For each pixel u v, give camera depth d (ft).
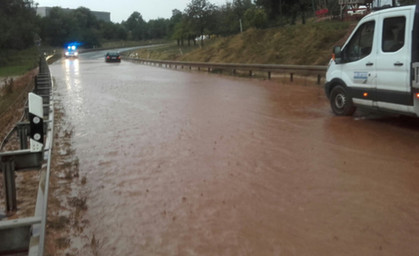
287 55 85.51
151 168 21.95
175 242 13.88
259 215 15.62
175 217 15.76
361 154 23.04
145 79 79.00
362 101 30.73
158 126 32.65
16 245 10.98
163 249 13.47
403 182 18.54
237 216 15.61
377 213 15.44
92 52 326.65
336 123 31.32
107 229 15.06
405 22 26.03
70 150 26.25
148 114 38.37
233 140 27.20
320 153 23.52
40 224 10.92
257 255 12.83
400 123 30.40
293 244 13.38
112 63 165.99
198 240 13.93
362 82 30.40
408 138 26.14
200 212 16.12
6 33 251.60
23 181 22.03
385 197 16.92
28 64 195.62
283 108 39.29
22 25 279.69
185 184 19.29
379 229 14.17
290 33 95.30
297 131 29.27
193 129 31.07
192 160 23.07
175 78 80.28
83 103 47.62
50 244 13.88
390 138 26.32
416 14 25.13
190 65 103.60
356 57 31.32
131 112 39.91
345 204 16.35
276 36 97.60
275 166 21.43
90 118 37.58
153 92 55.77
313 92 50.88
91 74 98.27
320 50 79.36
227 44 115.14
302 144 25.66
